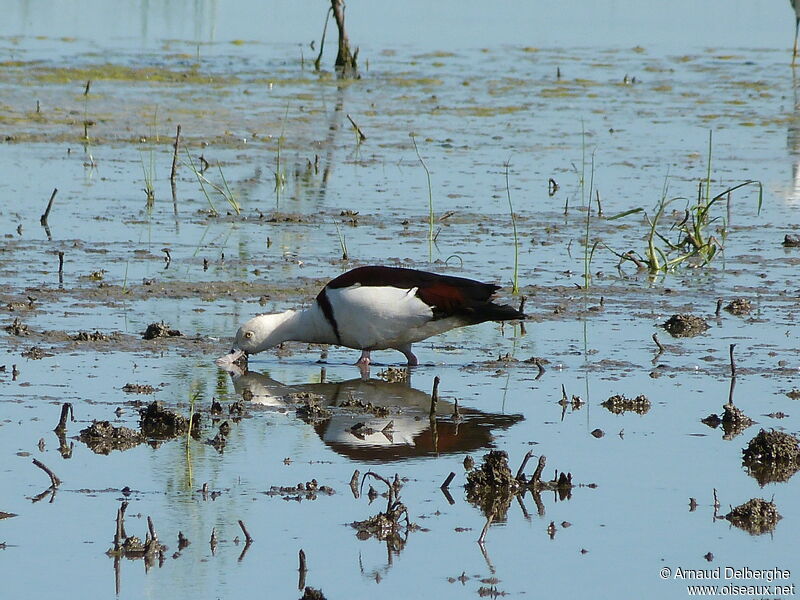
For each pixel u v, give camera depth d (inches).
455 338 557.3
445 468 407.2
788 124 1136.8
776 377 500.1
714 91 1307.8
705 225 774.5
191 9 1886.1
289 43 1568.7
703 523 369.4
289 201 820.6
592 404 469.1
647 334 559.8
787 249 727.7
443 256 687.7
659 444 430.0
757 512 371.9
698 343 545.6
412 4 1987.0
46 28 1633.9
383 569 336.5
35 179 856.3
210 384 486.6
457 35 1684.3
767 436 416.2
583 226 772.0
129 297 597.3
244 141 1012.5
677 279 658.8
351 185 872.3
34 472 394.9
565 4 2052.2
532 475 398.3
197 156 951.0
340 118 1117.7
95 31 1625.2
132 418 442.6
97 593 319.3
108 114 1091.9
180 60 1400.1
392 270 509.0
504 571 336.8
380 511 370.6
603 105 1218.0
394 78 1337.4
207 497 379.2
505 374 505.4
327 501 378.3
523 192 859.4
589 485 395.2
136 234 723.4
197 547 346.3
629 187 879.1
